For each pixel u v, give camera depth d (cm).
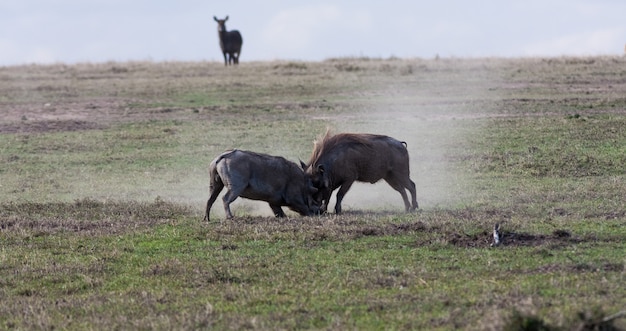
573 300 3347
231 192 5297
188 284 3872
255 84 13388
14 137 9325
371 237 4622
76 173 7444
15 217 5453
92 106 11581
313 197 5531
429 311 3331
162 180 7038
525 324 2912
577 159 7112
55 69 16675
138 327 3259
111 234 4944
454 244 4403
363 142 5603
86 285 3925
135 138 9100
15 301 3709
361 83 13250
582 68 13962
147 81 14150
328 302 3503
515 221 4900
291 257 4275
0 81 14450
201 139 8931
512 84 12588
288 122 9819
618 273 3759
